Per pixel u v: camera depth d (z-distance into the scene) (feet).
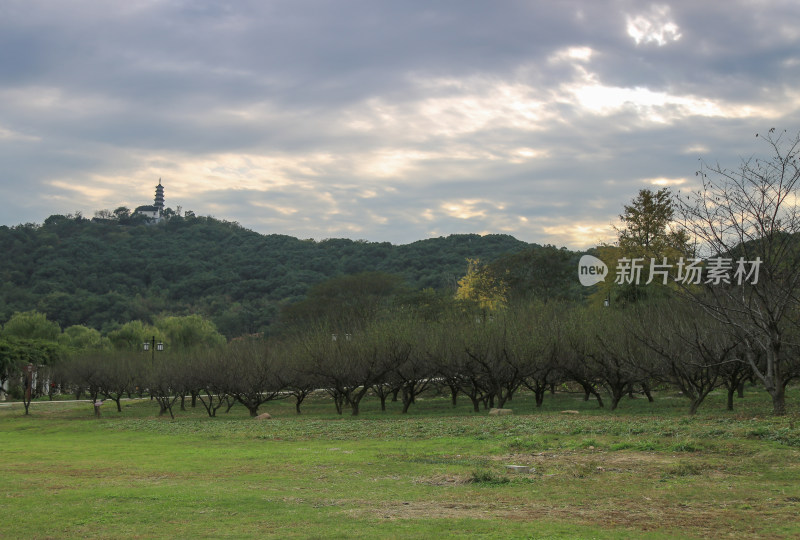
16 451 72.90
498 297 217.97
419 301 220.43
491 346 109.40
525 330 114.01
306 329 164.35
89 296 393.50
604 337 101.76
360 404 147.43
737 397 107.45
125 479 48.78
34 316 267.80
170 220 577.43
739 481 41.86
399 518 33.96
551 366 107.96
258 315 364.79
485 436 69.26
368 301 229.04
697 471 45.24
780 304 70.54
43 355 213.25
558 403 118.93
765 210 69.05
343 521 33.30
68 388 208.03
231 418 121.19
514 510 35.86
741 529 30.73
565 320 115.44
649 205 156.97
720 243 70.90
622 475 45.27
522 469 47.93
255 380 123.75
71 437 94.43
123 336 272.51
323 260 450.30
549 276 221.66
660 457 51.55
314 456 59.88
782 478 42.19
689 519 32.89
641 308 106.32
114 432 100.32
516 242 411.75
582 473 46.06
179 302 417.28
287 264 453.58
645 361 89.71
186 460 59.77
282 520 33.65
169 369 135.95
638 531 30.58
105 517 34.78
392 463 54.39
